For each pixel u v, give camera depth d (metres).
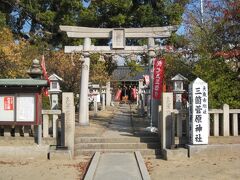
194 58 17.56
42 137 12.94
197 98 12.27
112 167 10.91
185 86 18.03
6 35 23.19
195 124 12.30
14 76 20.66
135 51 18.33
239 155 12.35
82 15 28.11
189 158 12.20
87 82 18.48
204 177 9.88
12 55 20.67
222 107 13.74
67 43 29.08
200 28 18.58
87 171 10.27
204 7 18.11
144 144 13.60
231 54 14.30
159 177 9.98
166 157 12.24
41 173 10.42
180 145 12.95
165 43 23.36
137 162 11.48
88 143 13.65
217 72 14.77
